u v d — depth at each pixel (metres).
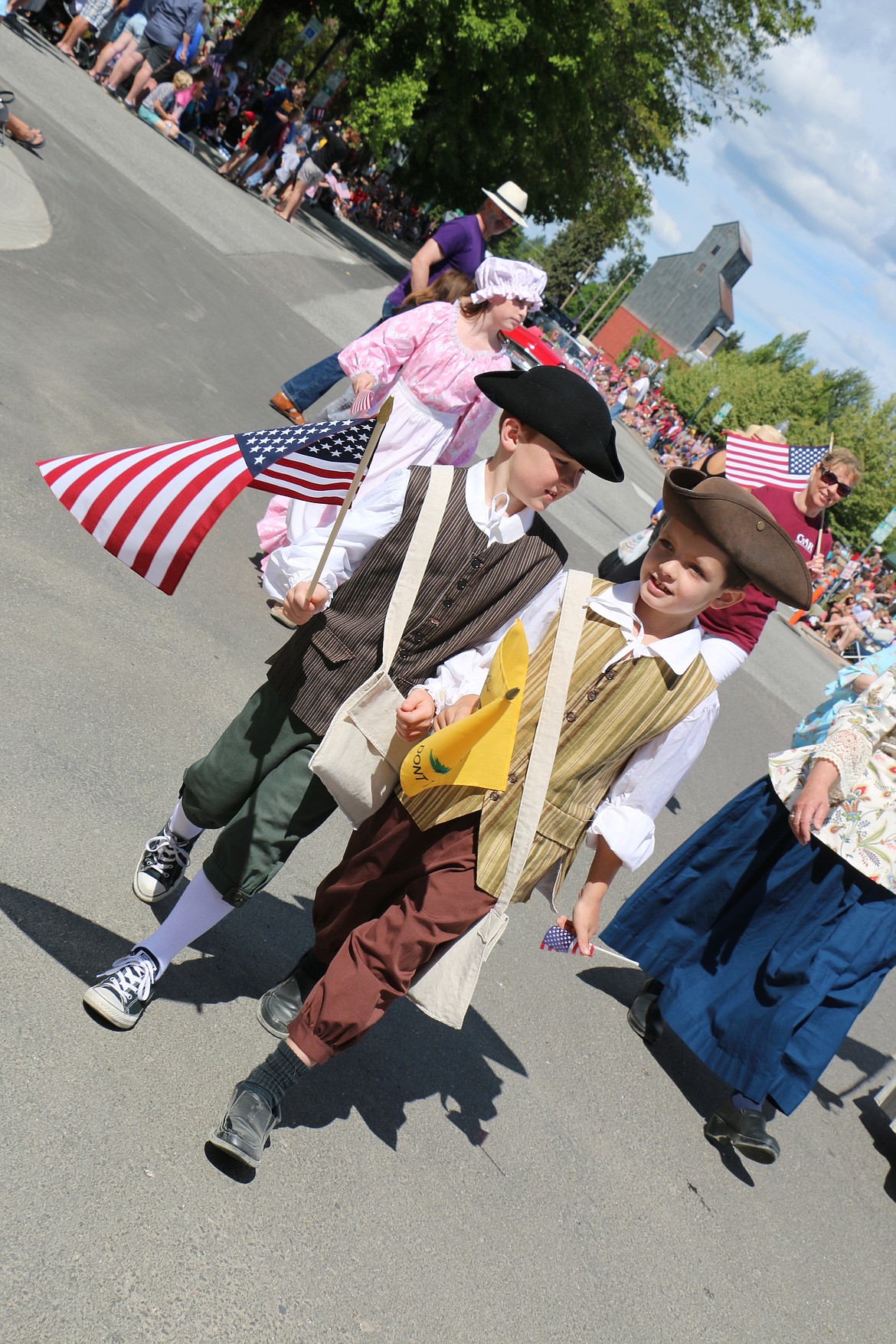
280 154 19.66
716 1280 3.18
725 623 4.54
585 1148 3.37
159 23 16.69
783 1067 3.66
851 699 3.83
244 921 3.32
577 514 13.07
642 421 50.69
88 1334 1.97
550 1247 2.90
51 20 17.42
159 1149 2.41
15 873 2.86
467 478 2.54
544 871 2.57
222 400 7.28
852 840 3.67
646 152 34.91
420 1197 2.78
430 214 44.69
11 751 3.27
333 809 2.68
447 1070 3.32
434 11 22.05
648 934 3.95
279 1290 2.30
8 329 6.18
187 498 2.42
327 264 17.33
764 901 3.80
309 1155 2.69
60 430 5.32
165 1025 2.72
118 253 9.09
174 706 4.00
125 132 14.31
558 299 102.75
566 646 2.49
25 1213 2.11
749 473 5.18
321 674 2.56
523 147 27.50
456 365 4.57
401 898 2.54
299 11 25.66
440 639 2.55
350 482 2.67
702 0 31.67
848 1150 4.34
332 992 2.45
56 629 3.98
